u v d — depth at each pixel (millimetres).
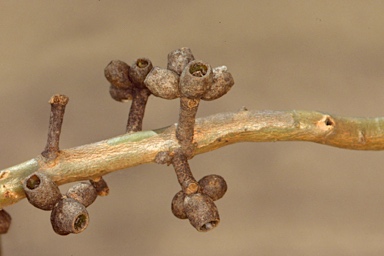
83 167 327
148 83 319
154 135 330
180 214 326
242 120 332
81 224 315
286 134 332
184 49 322
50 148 326
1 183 324
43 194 315
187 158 330
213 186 325
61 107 327
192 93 317
